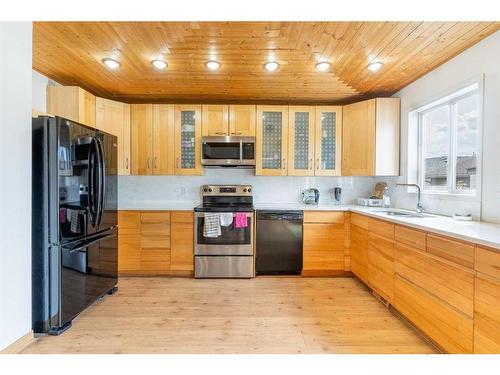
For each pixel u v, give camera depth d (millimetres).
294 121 3635
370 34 2086
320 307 2549
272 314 2412
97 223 2467
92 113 3182
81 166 2287
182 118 3621
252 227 3326
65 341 1980
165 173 3598
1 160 1720
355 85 3227
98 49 2377
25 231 1892
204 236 3295
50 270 2045
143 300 2699
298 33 2086
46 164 2029
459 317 1607
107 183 2719
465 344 1562
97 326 2199
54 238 2049
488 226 1872
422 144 3098
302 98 3740
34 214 2029
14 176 1807
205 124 3605
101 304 2607
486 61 2100
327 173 3641
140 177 3898
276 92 3498
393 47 2285
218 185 3871
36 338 1992
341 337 2049
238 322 2271
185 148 3637
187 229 3326
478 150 2170
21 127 1867
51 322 2047
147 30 2064
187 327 2189
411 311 2090
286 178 3936
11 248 1779
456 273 1631
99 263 2574
